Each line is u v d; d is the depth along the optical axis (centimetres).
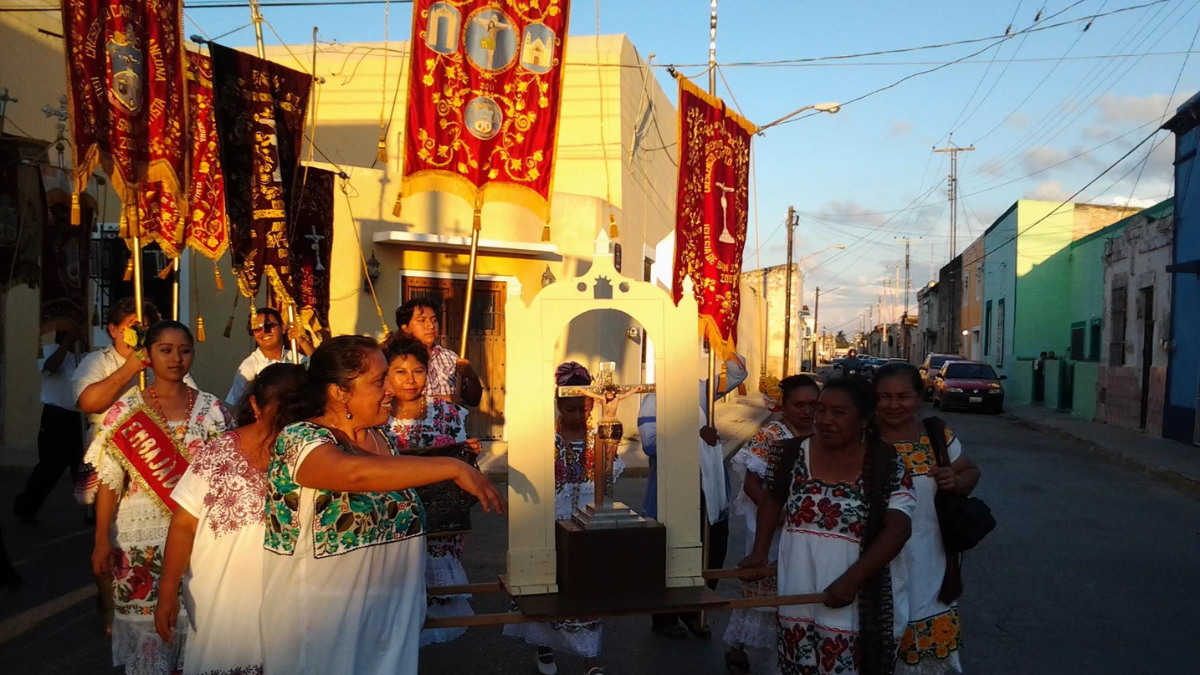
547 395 332
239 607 309
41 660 492
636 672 498
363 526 278
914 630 378
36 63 1073
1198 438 1584
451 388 507
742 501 486
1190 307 1645
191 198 625
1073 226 2966
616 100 1464
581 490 486
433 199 1269
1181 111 1647
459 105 560
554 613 309
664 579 336
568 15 586
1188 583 716
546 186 580
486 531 827
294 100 641
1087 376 2295
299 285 794
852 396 345
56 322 711
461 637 551
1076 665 529
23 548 694
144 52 464
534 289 1323
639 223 1617
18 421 1116
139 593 387
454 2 560
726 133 618
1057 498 1120
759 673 494
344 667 271
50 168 691
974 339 3925
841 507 347
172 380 405
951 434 400
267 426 308
